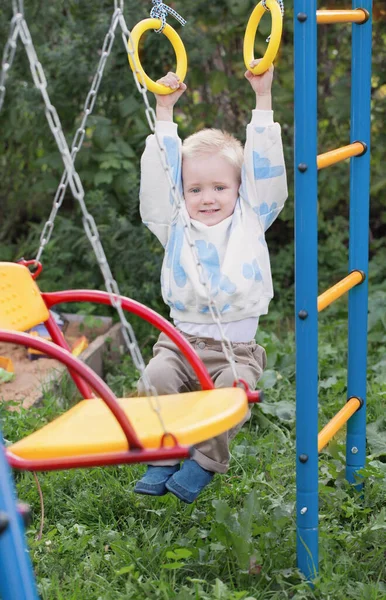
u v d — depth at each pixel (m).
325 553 2.93
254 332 3.10
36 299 2.73
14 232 6.97
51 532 3.12
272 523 3.01
